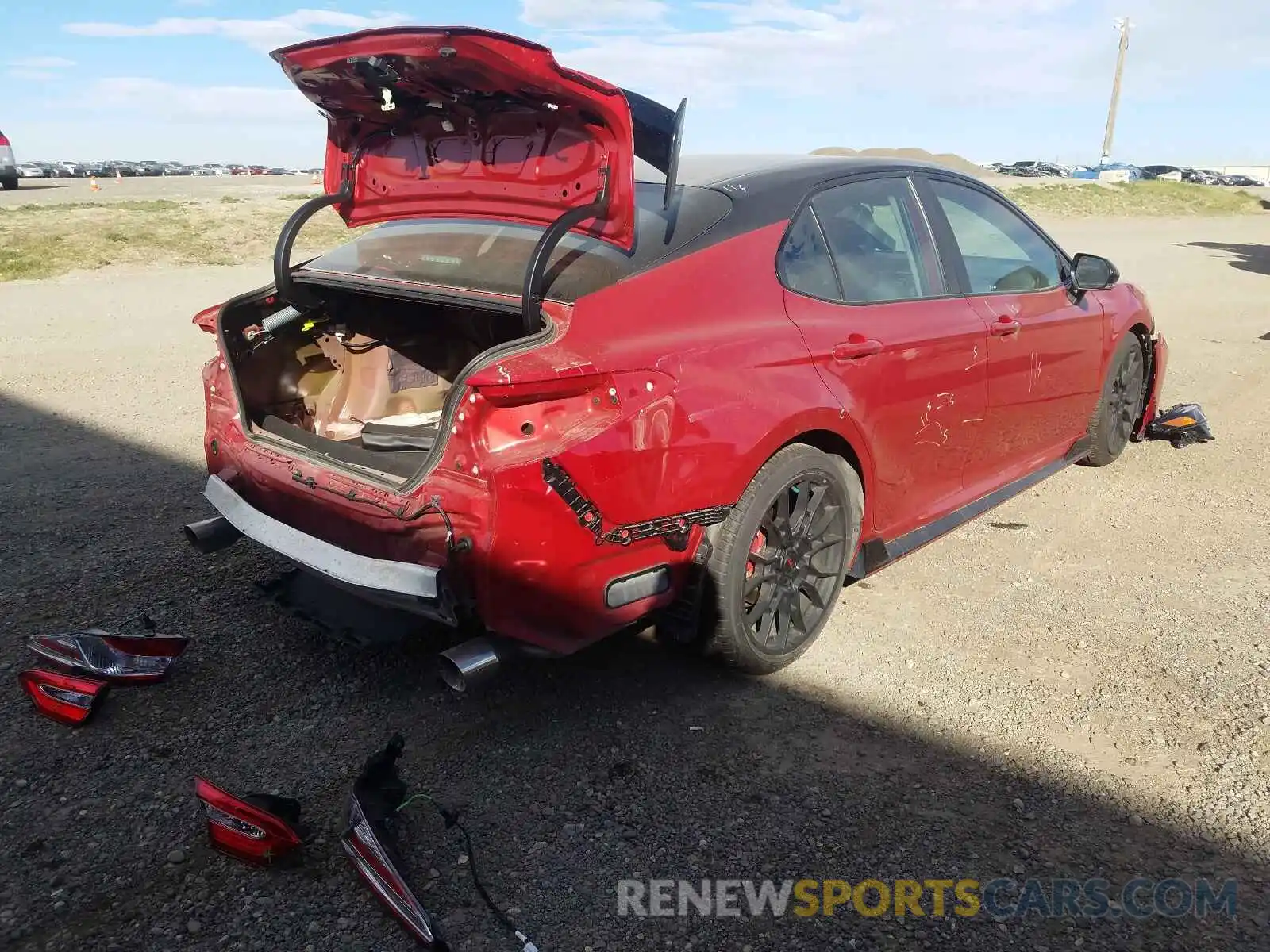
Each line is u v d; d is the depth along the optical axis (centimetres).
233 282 1320
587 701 316
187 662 336
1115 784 278
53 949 214
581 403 257
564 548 257
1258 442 618
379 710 310
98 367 797
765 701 319
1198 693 324
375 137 346
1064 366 461
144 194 2831
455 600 254
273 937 219
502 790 271
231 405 336
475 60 256
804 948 220
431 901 230
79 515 463
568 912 228
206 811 238
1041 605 391
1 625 356
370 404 388
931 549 449
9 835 250
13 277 1297
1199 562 431
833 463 329
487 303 284
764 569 315
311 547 287
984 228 425
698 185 330
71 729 296
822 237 343
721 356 287
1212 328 1070
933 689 328
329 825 257
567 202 298
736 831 257
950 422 383
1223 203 3797
